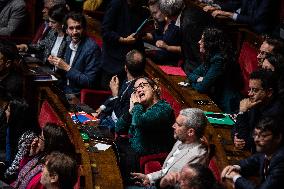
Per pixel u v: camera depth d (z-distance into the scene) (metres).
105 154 14.78
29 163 14.09
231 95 17.94
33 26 24.44
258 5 20.84
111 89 18.53
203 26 19.58
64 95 17.88
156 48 21.47
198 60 19.50
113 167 14.16
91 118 17.47
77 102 19.14
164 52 20.80
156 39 21.48
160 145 15.57
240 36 20.66
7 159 15.98
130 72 17.39
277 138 12.00
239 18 21.05
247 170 12.91
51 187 12.53
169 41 20.62
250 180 12.88
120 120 16.36
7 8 24.14
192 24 19.58
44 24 22.81
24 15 24.19
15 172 15.14
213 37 17.78
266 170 12.24
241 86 18.27
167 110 15.45
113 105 17.94
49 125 13.86
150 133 15.52
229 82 18.02
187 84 18.50
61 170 12.39
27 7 24.42
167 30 20.70
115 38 19.91
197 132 13.84
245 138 14.55
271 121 12.01
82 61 19.94
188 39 19.64
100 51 20.19
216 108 17.00
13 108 15.99
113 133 17.23
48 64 20.59
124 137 15.99
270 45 16.98
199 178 11.27
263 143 12.06
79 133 15.12
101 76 20.23
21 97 17.47
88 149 14.94
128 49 20.06
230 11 22.42
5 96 16.27
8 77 17.38
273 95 13.98
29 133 15.31
